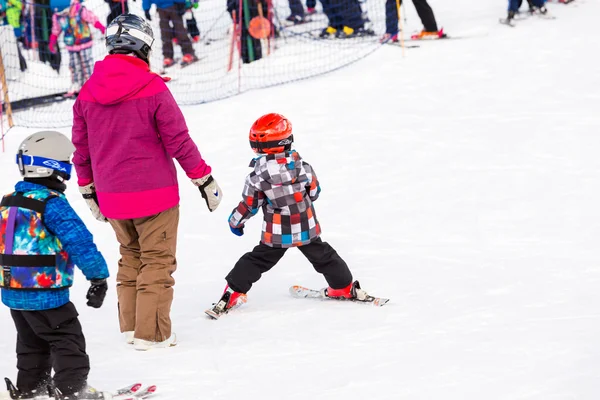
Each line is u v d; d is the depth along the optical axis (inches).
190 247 478.9
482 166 573.9
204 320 362.0
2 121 789.2
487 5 1037.2
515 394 251.8
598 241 439.2
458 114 682.2
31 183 258.1
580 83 728.3
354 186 559.8
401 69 808.9
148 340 324.5
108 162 314.7
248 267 366.3
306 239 360.2
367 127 669.3
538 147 599.2
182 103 791.7
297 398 260.5
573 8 976.9
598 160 566.9
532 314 336.8
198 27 1079.0
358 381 272.2
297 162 353.7
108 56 314.3
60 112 824.3
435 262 424.8
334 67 846.5
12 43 935.0
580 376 261.4
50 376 271.7
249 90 804.6
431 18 898.7
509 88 731.4
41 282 252.4
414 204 520.1
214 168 614.2
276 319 354.3
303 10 1050.7
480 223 481.7
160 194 318.7
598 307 341.7
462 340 308.0
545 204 501.4
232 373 289.9
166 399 265.9
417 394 257.3
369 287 391.9
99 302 258.2
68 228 251.1
